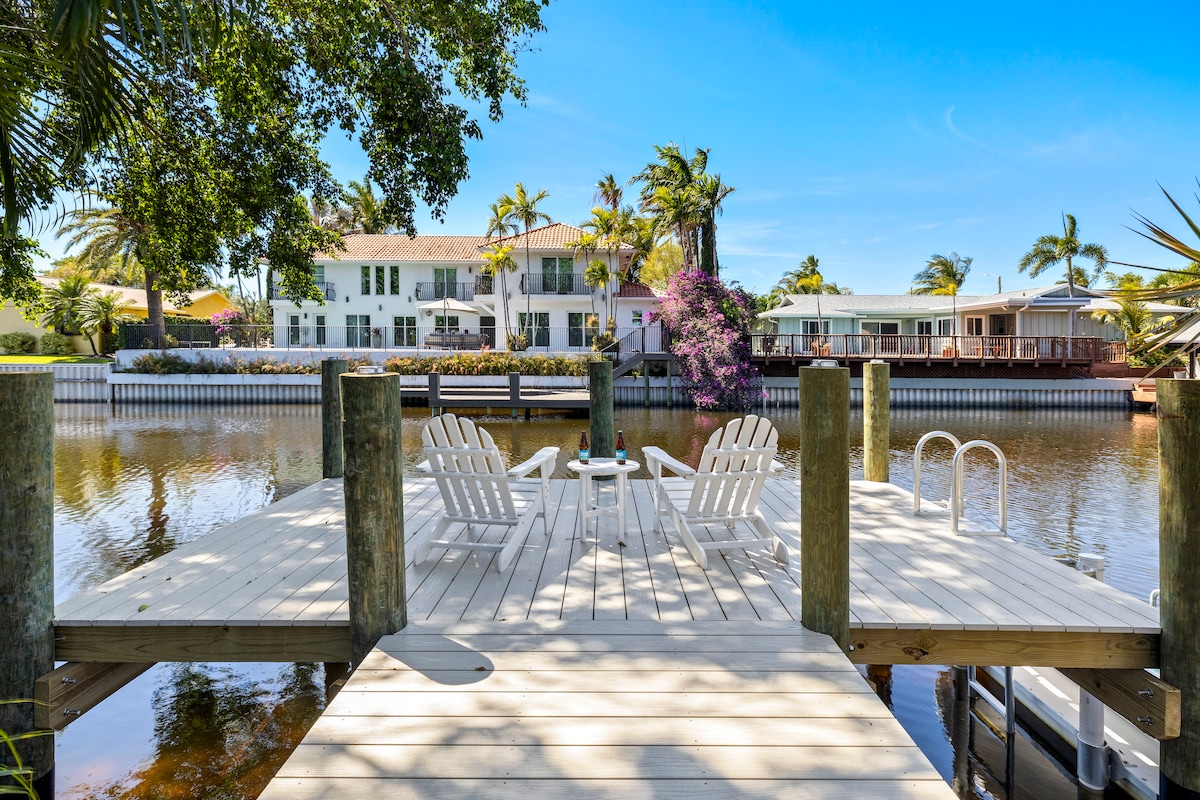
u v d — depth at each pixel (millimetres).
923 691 5062
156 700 4602
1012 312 31828
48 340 37031
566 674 2809
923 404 26906
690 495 5168
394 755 2242
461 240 35812
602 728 2406
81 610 3402
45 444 3051
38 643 3062
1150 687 3066
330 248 10258
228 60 7301
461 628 3279
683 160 29312
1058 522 9508
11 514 2957
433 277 32969
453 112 8203
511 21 8211
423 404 26250
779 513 5836
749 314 27625
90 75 4570
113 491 11367
